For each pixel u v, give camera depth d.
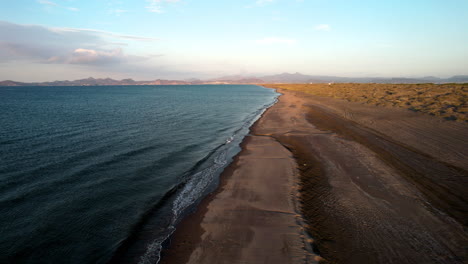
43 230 6.90
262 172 10.86
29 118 28.16
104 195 9.10
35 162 12.70
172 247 6.05
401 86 51.34
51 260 5.75
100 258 5.81
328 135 17.31
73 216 7.64
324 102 39.78
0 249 6.07
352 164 11.20
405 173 9.84
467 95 29.11
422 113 22.73
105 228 7.03
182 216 7.54
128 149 15.31
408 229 6.25
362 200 7.85
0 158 13.30
